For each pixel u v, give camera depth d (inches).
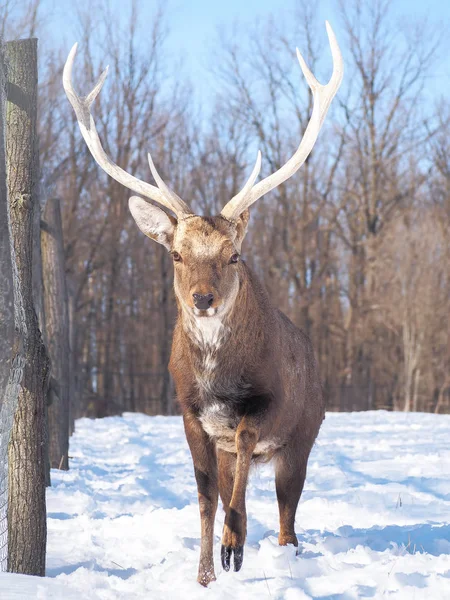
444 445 511.5
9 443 212.7
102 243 1409.9
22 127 219.9
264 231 1567.4
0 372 195.8
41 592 181.5
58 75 1339.8
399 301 1489.9
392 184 1635.1
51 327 436.5
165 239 241.4
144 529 282.8
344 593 186.9
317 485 366.0
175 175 1557.6
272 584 199.0
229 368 226.1
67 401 436.5
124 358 1423.5
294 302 1528.1
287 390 244.8
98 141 243.9
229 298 222.5
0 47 206.1
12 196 217.3
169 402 1392.7
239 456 220.1
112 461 477.4
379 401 1515.7
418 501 325.1
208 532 221.9
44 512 215.6
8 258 196.9
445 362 1482.5
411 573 197.9
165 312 1427.2
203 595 190.4
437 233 1555.1
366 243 1557.6
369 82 1633.9
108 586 208.7
